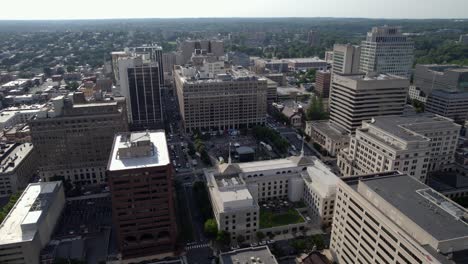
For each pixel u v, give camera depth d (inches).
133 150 6747.1
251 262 5487.2
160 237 6884.8
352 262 5876.0
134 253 6776.6
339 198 6181.1
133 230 6663.4
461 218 4603.8
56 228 7682.1
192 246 7071.9
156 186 6446.9
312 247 6732.3
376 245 5123.0
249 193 7377.0
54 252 6604.3
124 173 6220.5
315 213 7834.6
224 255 5654.5
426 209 4825.3
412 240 4340.6
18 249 6220.5
